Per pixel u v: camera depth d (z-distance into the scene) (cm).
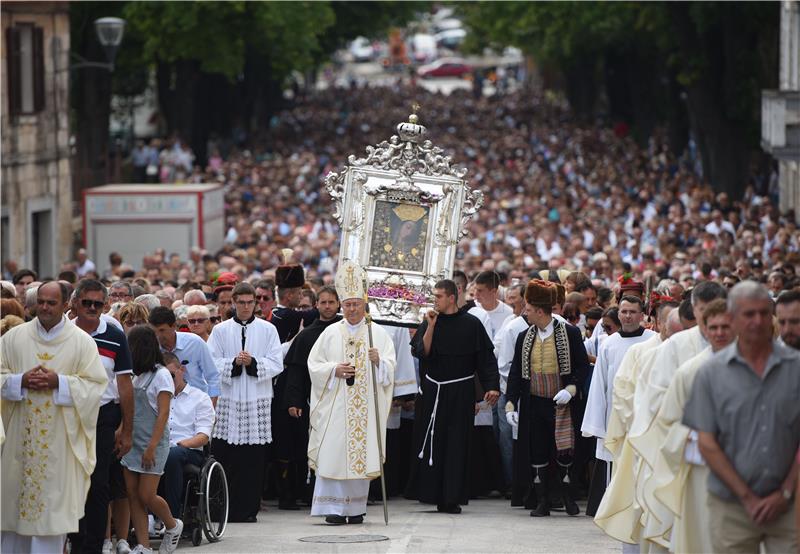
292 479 5031
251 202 14362
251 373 4706
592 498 4625
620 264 7781
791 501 2809
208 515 4169
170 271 7912
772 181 14775
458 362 4775
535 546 4059
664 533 3409
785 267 6969
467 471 4794
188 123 17500
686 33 13762
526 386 4762
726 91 13725
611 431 3756
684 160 17688
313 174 17200
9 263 8156
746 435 2809
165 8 14850
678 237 10412
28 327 3600
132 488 3912
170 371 4219
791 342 3206
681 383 3112
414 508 4931
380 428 4575
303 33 16125
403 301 5444
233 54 15600
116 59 15725
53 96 11588
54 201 11688
